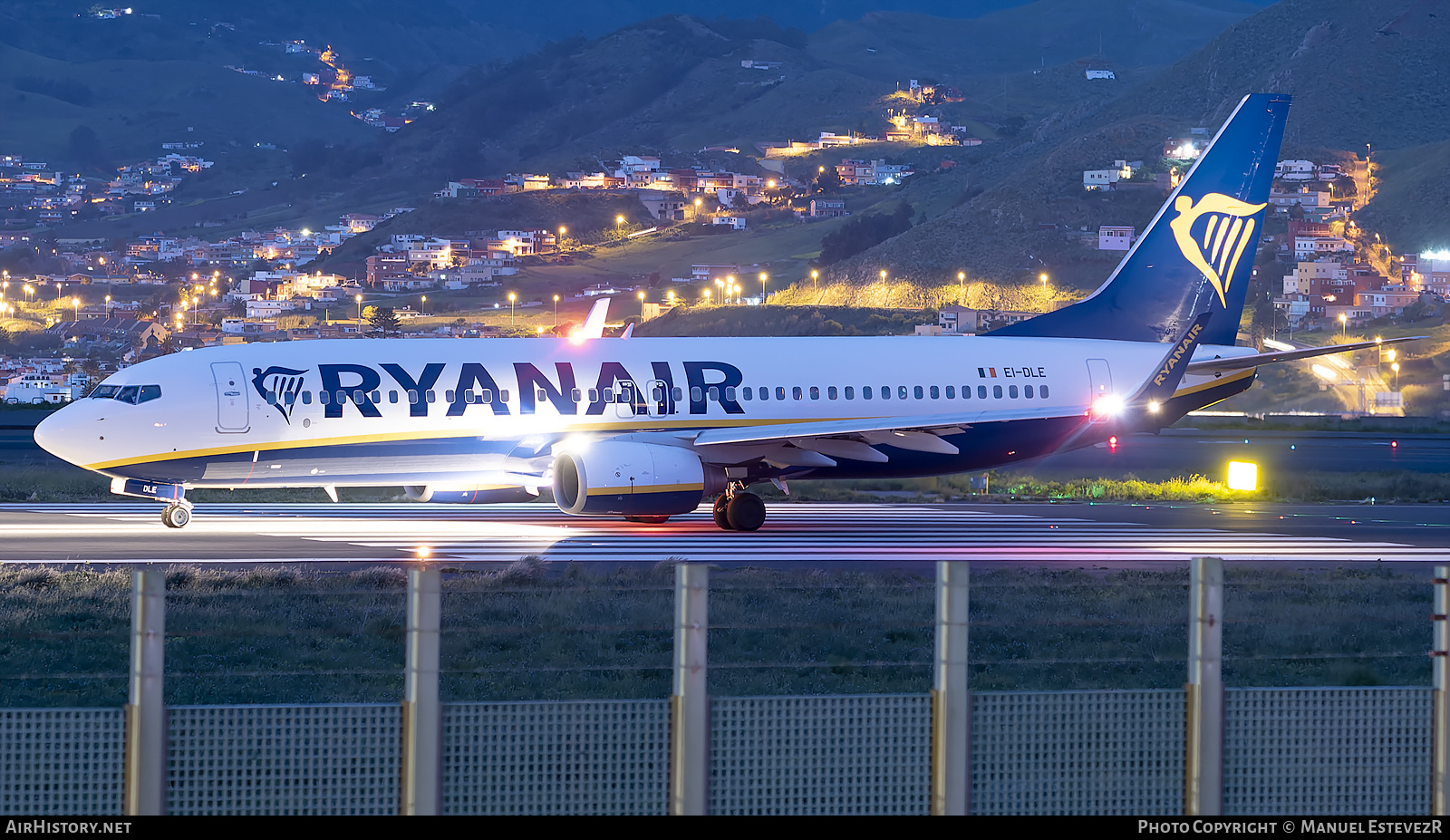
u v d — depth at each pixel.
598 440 124.69
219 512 137.75
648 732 36.62
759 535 123.94
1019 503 164.12
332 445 120.19
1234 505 164.38
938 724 37.22
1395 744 39.31
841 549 112.88
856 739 37.16
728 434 126.38
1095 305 152.25
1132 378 148.88
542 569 92.81
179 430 116.00
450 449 123.75
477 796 35.84
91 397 117.12
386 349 125.50
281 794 35.41
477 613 76.00
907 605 81.69
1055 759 37.75
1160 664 68.56
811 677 65.25
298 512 139.38
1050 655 70.56
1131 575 96.56
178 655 66.75
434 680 35.47
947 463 138.75
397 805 35.81
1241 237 154.38
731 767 36.66
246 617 73.56
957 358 143.88
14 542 109.88
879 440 129.25
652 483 121.56
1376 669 68.12
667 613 77.00
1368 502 170.75
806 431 125.19
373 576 87.56
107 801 34.88
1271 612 81.50
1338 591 90.69
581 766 36.31
